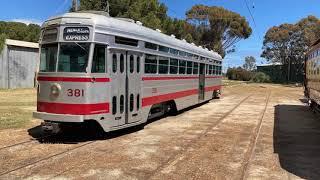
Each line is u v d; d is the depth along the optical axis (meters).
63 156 10.66
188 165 10.12
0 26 62.12
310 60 24.08
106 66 12.85
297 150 12.37
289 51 88.50
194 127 16.42
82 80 12.19
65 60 12.50
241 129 16.12
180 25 47.56
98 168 9.60
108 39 12.92
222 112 22.33
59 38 12.62
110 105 12.95
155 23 39.41
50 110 12.55
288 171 9.81
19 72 39.16
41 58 13.05
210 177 9.09
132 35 14.26
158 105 17.47
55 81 12.46
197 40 71.00
